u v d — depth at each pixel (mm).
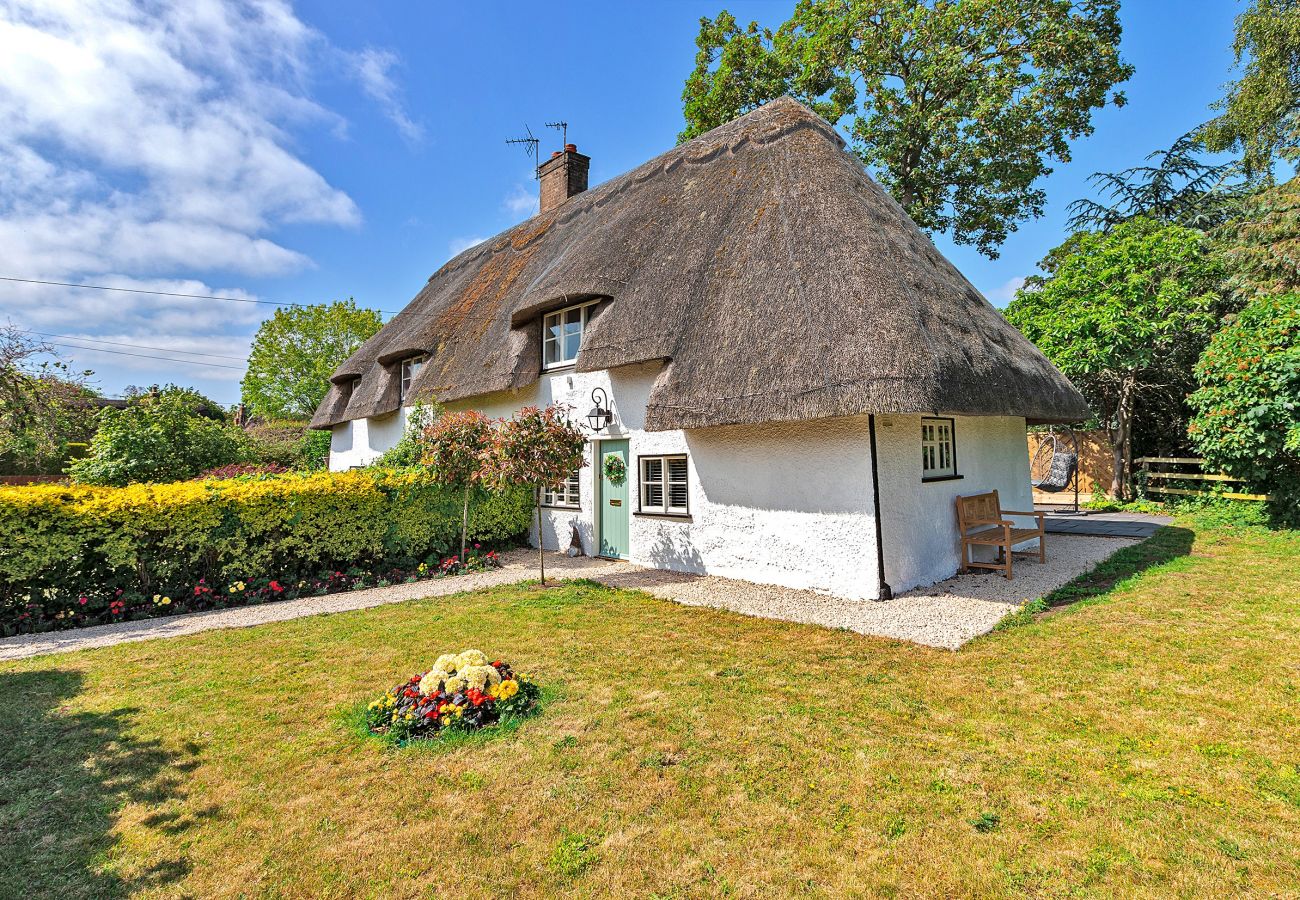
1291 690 3973
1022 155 17469
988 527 8742
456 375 12633
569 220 13977
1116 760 3230
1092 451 17438
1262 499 10906
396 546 9242
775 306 7309
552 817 2855
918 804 2891
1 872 2529
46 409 15734
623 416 9766
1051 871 2416
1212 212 18938
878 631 5699
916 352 6121
